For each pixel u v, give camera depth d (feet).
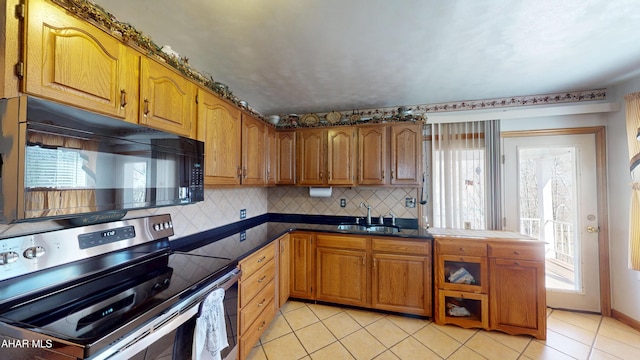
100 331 2.50
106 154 3.16
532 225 8.54
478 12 4.33
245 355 5.51
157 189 3.92
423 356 6.00
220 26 4.69
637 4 4.12
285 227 9.00
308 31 4.86
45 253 3.21
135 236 4.43
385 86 7.59
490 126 8.63
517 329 6.80
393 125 8.63
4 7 2.43
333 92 8.09
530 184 8.58
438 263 7.43
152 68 4.03
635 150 6.73
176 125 4.52
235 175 6.48
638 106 6.63
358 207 9.89
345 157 8.98
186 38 5.08
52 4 2.73
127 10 4.22
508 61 6.07
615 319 7.59
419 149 8.41
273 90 7.90
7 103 2.37
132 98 3.70
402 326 7.26
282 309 8.18
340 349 6.23
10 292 2.92
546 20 4.53
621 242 7.46
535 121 8.47
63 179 2.69
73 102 2.92
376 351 6.16
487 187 8.59
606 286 7.80
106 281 3.84
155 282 3.87
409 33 4.93
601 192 7.88
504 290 6.95
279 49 5.52
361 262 8.05
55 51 2.75
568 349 6.26
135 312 2.93
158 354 3.16
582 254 8.11
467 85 7.54
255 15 4.38
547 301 8.41
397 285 7.75
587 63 6.20
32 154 2.41
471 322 7.13
